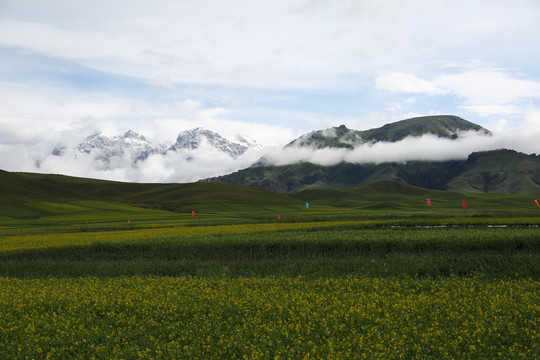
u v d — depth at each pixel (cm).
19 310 1630
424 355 1132
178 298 1720
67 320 1479
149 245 3588
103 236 4609
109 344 1277
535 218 5819
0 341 1348
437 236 3288
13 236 5034
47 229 6253
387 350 1150
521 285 1841
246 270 2627
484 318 1387
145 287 1958
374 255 3088
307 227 5194
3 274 2814
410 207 15762
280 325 1373
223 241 3516
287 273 2492
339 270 2500
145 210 14150
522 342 1213
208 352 1208
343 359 1094
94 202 16188
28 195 17812
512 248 3112
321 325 1357
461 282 1948
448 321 1382
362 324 1377
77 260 3409
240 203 17138
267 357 1124
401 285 1948
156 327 1427
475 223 5338
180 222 7581
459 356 1131
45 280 2336
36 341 1297
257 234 3997
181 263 2828
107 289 1923
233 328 1391
